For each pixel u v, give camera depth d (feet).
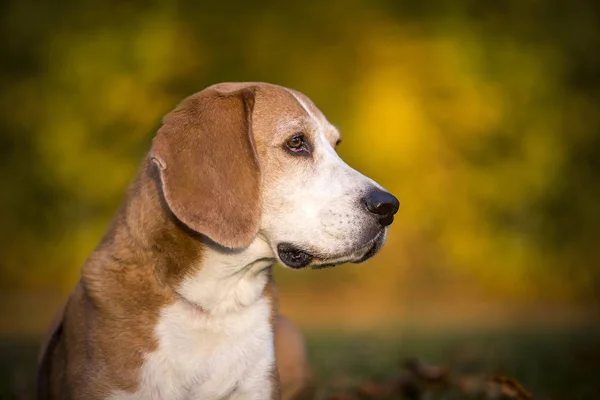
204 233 12.56
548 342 29.81
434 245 60.13
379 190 13.44
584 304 59.41
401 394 18.54
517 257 60.44
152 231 12.94
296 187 13.47
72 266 60.03
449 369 19.13
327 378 22.15
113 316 12.70
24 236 60.95
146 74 59.31
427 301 57.72
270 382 13.39
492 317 47.91
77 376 12.75
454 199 60.44
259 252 13.42
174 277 12.87
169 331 12.74
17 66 61.67
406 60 62.03
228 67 62.59
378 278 59.52
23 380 22.27
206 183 12.80
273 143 13.55
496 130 60.90
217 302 13.03
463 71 60.49
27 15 61.16
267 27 63.57
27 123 60.49
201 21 62.85
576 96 63.41
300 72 63.26
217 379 12.87
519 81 61.16
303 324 43.19
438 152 60.85
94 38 60.39
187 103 13.43
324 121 14.28
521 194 61.16
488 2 63.87
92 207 60.03
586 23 64.18
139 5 62.28
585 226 63.10
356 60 63.41
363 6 63.77
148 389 12.57
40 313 48.96
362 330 38.78
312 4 63.67
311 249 13.29
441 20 62.39
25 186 60.75
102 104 58.95
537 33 63.82
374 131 60.44
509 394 16.90
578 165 63.72
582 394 18.63
